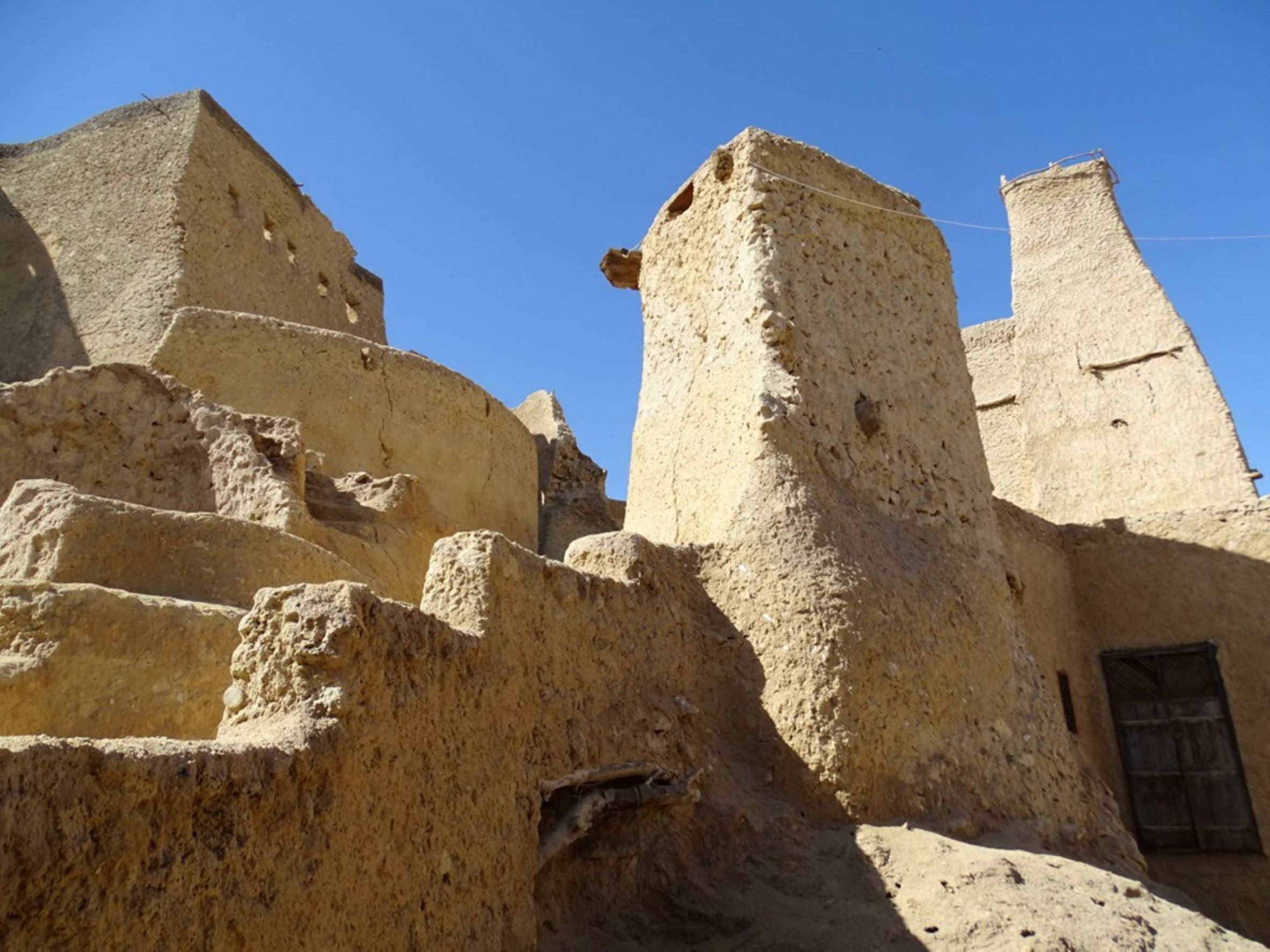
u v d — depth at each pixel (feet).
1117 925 14.89
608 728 15.42
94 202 45.14
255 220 48.98
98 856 6.91
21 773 6.50
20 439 21.26
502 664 13.48
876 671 18.07
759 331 21.33
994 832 18.31
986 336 50.26
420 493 27.09
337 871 9.39
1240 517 31.37
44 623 12.53
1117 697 31.89
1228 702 29.84
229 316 32.68
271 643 10.43
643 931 14.39
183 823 7.73
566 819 14.01
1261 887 27.78
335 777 9.59
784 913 14.61
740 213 23.17
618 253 28.89
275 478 21.17
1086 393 43.96
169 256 42.32
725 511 20.26
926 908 14.53
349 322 58.23
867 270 24.58
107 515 15.46
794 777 16.88
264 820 8.57
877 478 21.90
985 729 19.98
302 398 32.96
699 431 22.66
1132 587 32.58
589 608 16.12
